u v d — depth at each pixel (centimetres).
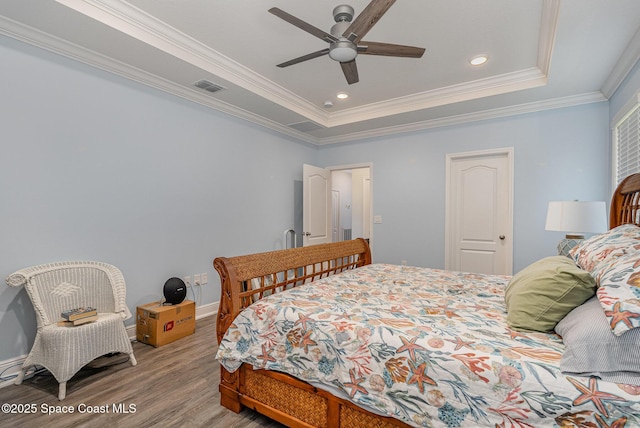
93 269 241
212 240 351
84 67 246
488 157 391
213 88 312
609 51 233
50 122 228
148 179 290
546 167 348
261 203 417
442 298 181
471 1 205
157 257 297
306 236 465
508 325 135
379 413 122
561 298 124
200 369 224
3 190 207
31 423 165
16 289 212
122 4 210
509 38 248
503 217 382
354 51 193
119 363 233
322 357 140
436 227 420
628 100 251
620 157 285
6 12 195
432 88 349
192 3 210
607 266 123
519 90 313
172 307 276
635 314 89
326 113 432
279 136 449
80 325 203
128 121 275
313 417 146
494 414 100
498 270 385
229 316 171
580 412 90
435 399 111
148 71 276
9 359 209
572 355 97
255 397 167
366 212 684
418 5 210
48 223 227
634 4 180
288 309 159
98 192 255
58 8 192
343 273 258
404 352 120
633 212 198
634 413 84
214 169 353
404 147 445
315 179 486
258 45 262
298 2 209
